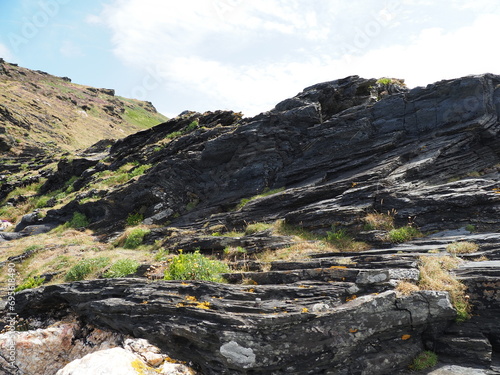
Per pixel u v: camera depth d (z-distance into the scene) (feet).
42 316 43.39
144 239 63.41
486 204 36.11
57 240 76.18
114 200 80.84
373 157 52.49
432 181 45.03
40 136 237.25
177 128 111.86
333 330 22.79
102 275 44.68
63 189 118.62
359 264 29.35
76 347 34.58
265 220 50.70
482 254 29.32
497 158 49.90
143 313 28.96
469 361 23.07
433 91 52.95
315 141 60.90
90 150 161.07
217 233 52.54
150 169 84.43
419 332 24.97
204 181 72.02
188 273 34.45
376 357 23.27
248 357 21.88
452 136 49.14
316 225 43.55
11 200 123.03
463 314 24.52
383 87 68.44
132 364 24.14
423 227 38.24
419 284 26.13
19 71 352.90
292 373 22.25
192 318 25.67
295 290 26.81
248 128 69.15
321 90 68.44
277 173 63.93
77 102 354.33
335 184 48.26
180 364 25.40
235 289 28.43
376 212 41.70
